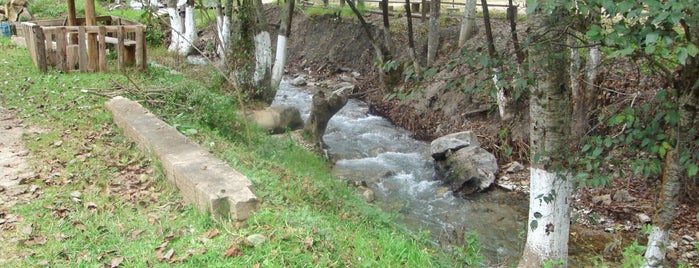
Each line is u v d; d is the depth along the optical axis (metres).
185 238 4.95
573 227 8.91
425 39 17.67
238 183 5.52
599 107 8.48
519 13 18.05
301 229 5.02
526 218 9.41
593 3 3.26
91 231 5.07
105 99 9.73
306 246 4.76
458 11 19.75
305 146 11.74
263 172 7.26
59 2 21.72
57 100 9.63
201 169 5.89
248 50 13.82
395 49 18.23
